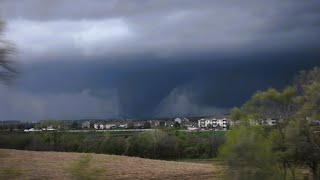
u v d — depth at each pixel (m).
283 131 24.45
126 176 31.45
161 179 31.98
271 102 25.39
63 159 35.22
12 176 15.26
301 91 26.19
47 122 71.12
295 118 24.75
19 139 20.78
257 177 17.20
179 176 33.75
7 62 14.23
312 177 25.19
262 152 17.42
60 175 27.36
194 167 39.16
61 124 72.25
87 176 13.13
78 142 72.56
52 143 69.88
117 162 37.97
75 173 13.30
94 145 73.06
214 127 91.81
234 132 17.72
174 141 75.69
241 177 17.03
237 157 17.11
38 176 26.22
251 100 25.67
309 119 24.61
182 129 105.25
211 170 36.81
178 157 75.19
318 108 24.73
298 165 24.92
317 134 24.42
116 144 74.00
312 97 25.02
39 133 68.75
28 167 28.62
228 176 17.23
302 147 24.09
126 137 78.12
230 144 17.33
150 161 42.16
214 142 68.94
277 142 24.20
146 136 76.31
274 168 18.06
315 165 24.72
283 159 23.86
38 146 58.56
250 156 17.11
